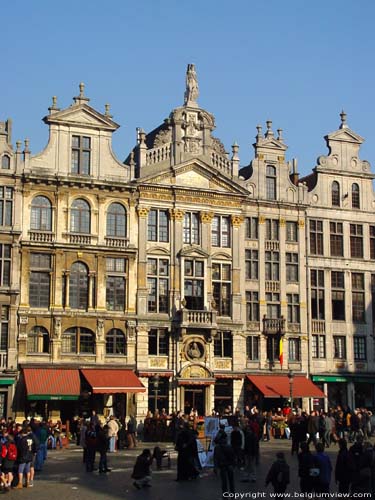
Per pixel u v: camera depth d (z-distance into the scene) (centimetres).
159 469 3506
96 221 5716
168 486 2964
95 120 5812
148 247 5847
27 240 5491
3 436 2909
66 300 5534
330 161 6569
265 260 6219
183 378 5734
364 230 6588
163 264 5894
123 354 5666
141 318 5722
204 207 6056
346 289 6431
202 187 6062
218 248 6078
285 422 5359
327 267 6397
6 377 5278
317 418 4288
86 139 5806
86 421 4800
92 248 5650
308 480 2272
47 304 5512
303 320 6234
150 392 5678
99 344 5584
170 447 4669
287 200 6356
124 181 5806
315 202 6456
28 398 5147
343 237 6500
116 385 5412
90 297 5609
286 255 6297
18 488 2895
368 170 6688
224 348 5981
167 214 5966
